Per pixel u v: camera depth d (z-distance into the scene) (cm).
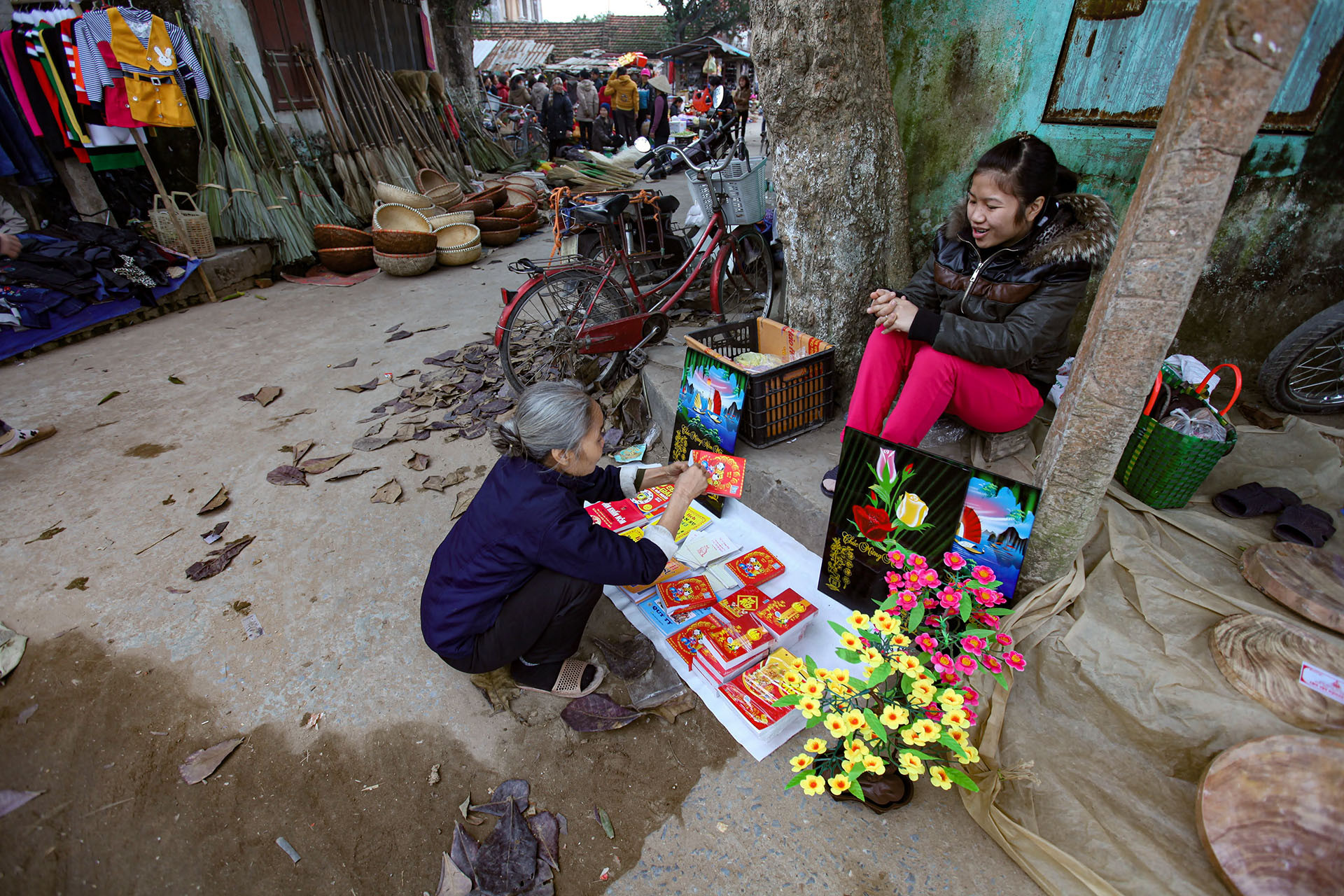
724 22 3550
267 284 612
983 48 267
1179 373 233
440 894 161
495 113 1588
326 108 774
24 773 191
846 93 247
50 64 483
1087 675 171
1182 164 125
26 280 452
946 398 206
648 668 215
